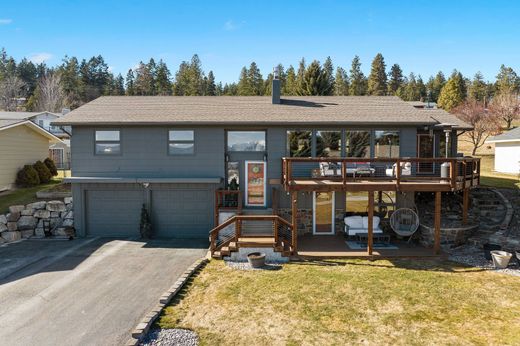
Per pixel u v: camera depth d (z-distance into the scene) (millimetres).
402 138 15734
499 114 43812
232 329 7926
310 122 15109
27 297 9586
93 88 82000
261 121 15094
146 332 7746
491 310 8789
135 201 16094
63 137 39156
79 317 8453
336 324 8133
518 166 26203
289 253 12758
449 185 13047
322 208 15867
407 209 14469
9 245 14711
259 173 16047
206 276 11109
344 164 13125
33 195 17625
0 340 7480
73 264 12250
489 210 16438
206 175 15992
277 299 9422
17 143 20172
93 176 16031
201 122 15172
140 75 81625
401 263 12328
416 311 8742
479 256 12922
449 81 59531
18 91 69500
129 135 15891
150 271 11523
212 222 15938
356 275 11148
